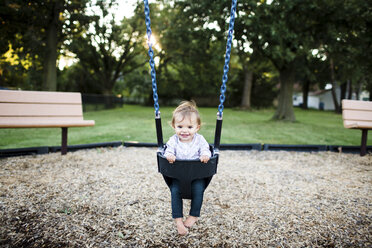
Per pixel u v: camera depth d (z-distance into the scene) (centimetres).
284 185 334
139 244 203
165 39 1520
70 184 317
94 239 208
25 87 1792
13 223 226
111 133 704
